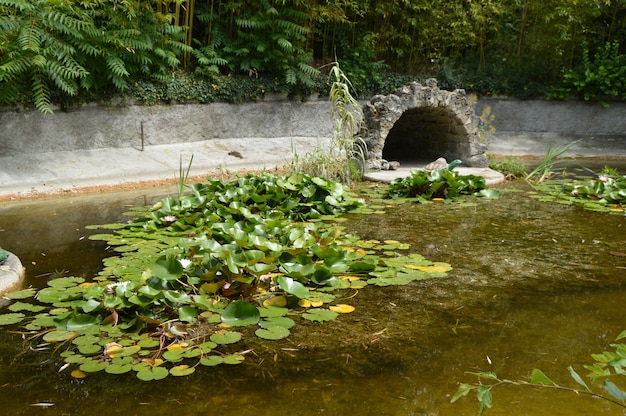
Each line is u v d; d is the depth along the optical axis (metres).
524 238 4.55
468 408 2.09
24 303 3.10
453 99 7.80
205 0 9.51
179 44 8.43
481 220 5.17
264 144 9.21
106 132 7.88
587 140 11.03
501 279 3.57
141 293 2.82
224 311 2.89
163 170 7.43
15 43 6.61
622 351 1.75
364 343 2.65
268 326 2.79
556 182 7.30
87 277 3.54
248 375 2.35
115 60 7.43
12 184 6.29
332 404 2.12
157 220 4.64
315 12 9.59
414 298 3.23
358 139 7.45
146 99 8.17
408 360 2.47
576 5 10.89
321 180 5.55
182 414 2.06
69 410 2.09
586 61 11.20
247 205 5.18
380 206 5.71
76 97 7.53
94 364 2.41
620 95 11.33
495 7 11.19
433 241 4.44
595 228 4.89
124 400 2.16
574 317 2.97
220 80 8.96
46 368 2.41
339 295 3.28
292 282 3.15
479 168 7.95
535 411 2.06
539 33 11.60
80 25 7.13
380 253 4.08
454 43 11.48
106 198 6.17
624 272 3.71
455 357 2.50
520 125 11.45
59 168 6.93
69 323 2.79
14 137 7.07
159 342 2.63
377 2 10.95
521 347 2.60
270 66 9.57
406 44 11.49
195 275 3.28
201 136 8.88
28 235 4.57
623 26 11.73
